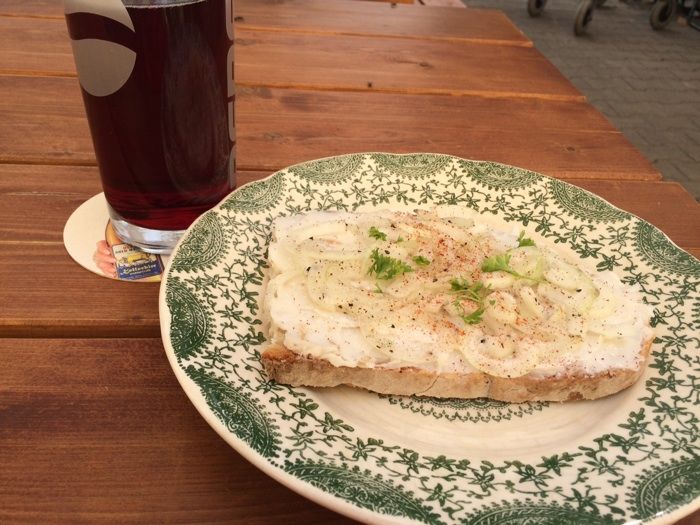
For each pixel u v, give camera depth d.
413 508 0.19
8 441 0.21
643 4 1.85
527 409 0.25
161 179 0.28
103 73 0.25
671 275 0.31
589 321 0.27
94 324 0.26
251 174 0.38
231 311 0.26
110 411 0.23
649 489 0.20
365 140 0.42
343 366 0.24
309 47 0.54
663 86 1.34
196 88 0.27
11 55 0.47
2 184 0.34
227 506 0.21
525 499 0.20
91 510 0.20
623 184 0.40
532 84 0.53
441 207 0.34
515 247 0.30
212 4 0.25
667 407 0.24
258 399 0.23
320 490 0.19
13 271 0.28
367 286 0.27
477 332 0.26
